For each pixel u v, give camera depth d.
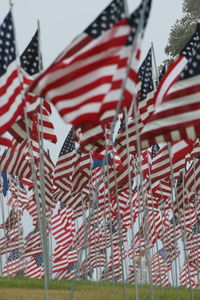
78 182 87.75
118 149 75.81
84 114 42.16
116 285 90.62
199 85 44.22
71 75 42.31
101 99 42.31
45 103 71.88
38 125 69.38
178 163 71.00
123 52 43.06
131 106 65.75
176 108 44.22
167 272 121.25
